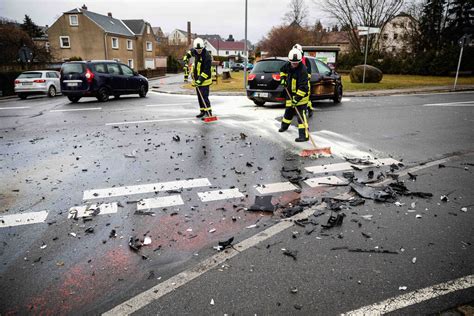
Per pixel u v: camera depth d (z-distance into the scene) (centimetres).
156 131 791
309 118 972
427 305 239
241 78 3048
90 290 256
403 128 841
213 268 283
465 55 3116
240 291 254
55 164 548
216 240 327
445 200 417
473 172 521
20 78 1738
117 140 705
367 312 233
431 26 4206
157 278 270
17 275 273
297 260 294
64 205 397
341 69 3941
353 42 4384
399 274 274
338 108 1183
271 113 1045
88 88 1324
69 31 4397
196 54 909
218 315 231
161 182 471
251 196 429
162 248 313
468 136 759
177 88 2106
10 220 361
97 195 426
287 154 611
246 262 291
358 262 291
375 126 864
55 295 251
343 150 640
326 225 351
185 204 404
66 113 1069
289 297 248
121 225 354
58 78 1894
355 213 383
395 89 1902
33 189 443
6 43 2661
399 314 231
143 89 1573
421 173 518
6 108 1235
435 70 3275
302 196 430
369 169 536
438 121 934
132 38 5147
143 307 238
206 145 666
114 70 1434
